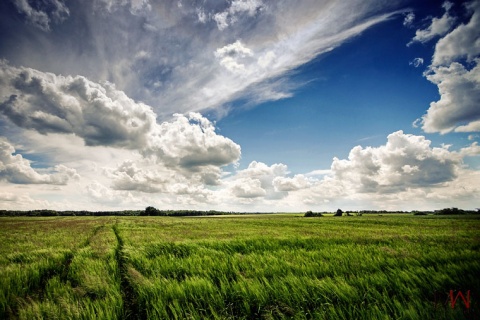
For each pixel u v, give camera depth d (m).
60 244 17.03
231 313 4.76
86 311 4.69
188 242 13.80
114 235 23.30
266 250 11.58
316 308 4.59
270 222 53.16
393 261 7.53
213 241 14.05
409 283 5.56
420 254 8.74
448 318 3.77
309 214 103.19
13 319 4.86
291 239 14.55
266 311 4.67
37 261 10.15
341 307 4.56
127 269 8.34
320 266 7.31
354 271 6.83
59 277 7.61
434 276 5.71
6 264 9.77
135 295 5.94
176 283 6.03
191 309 4.80
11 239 21.00
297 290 5.20
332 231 25.95
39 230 32.47
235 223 49.75
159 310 4.69
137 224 45.66
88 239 20.09
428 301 4.48
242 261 8.40
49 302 5.36
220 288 5.92
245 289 5.38
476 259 7.54
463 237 15.98
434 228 29.69
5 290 6.21
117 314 4.68
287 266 7.32
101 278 6.79
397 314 4.20
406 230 26.64
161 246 12.55
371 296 4.90
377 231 25.56
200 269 7.48
